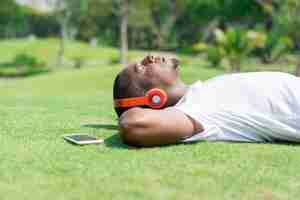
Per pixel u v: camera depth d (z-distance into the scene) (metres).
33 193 2.92
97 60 42.69
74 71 22.20
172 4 54.59
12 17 69.94
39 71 37.38
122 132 4.05
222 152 3.95
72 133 4.75
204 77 17.89
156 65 4.44
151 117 4.03
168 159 3.70
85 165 3.51
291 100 4.37
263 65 28.95
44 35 74.38
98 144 4.21
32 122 5.45
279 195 2.98
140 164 3.55
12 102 9.62
